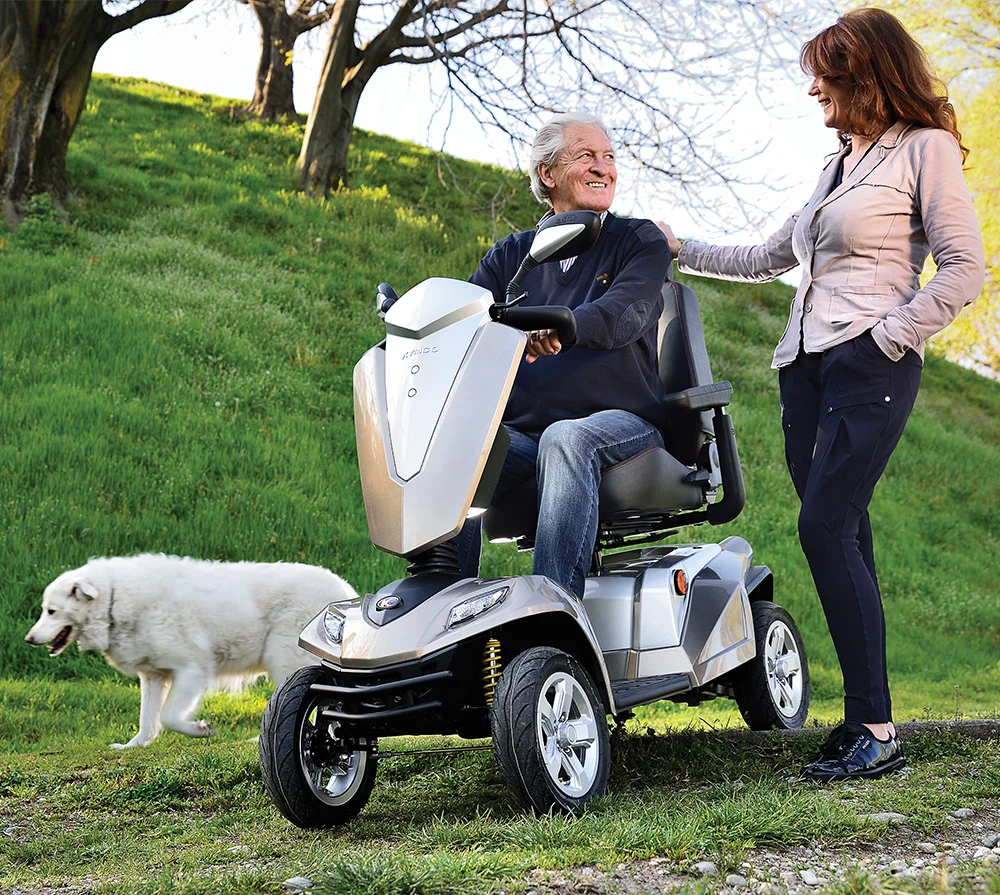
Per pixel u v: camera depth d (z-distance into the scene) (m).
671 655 3.09
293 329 13.63
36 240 13.84
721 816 2.25
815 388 3.12
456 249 17.95
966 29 17.95
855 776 2.81
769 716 3.79
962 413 21.69
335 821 2.78
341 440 11.41
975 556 14.79
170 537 8.91
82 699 6.14
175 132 20.42
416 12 12.68
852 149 3.15
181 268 14.40
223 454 10.33
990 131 18.39
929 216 2.93
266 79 23.45
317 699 2.76
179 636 5.16
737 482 3.37
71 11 14.59
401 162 22.25
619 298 2.95
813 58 3.06
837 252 3.02
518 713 2.40
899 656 10.54
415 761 3.60
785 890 1.83
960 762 3.02
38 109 14.70
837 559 2.95
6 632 7.23
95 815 3.39
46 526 8.59
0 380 10.67
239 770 3.69
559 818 2.27
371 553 9.46
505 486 3.06
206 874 2.40
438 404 2.65
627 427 2.98
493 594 2.52
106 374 11.30
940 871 1.87
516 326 2.72
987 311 19.58
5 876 2.57
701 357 3.44
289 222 17.09
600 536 3.34
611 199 3.37
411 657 2.46
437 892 1.85
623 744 3.61
